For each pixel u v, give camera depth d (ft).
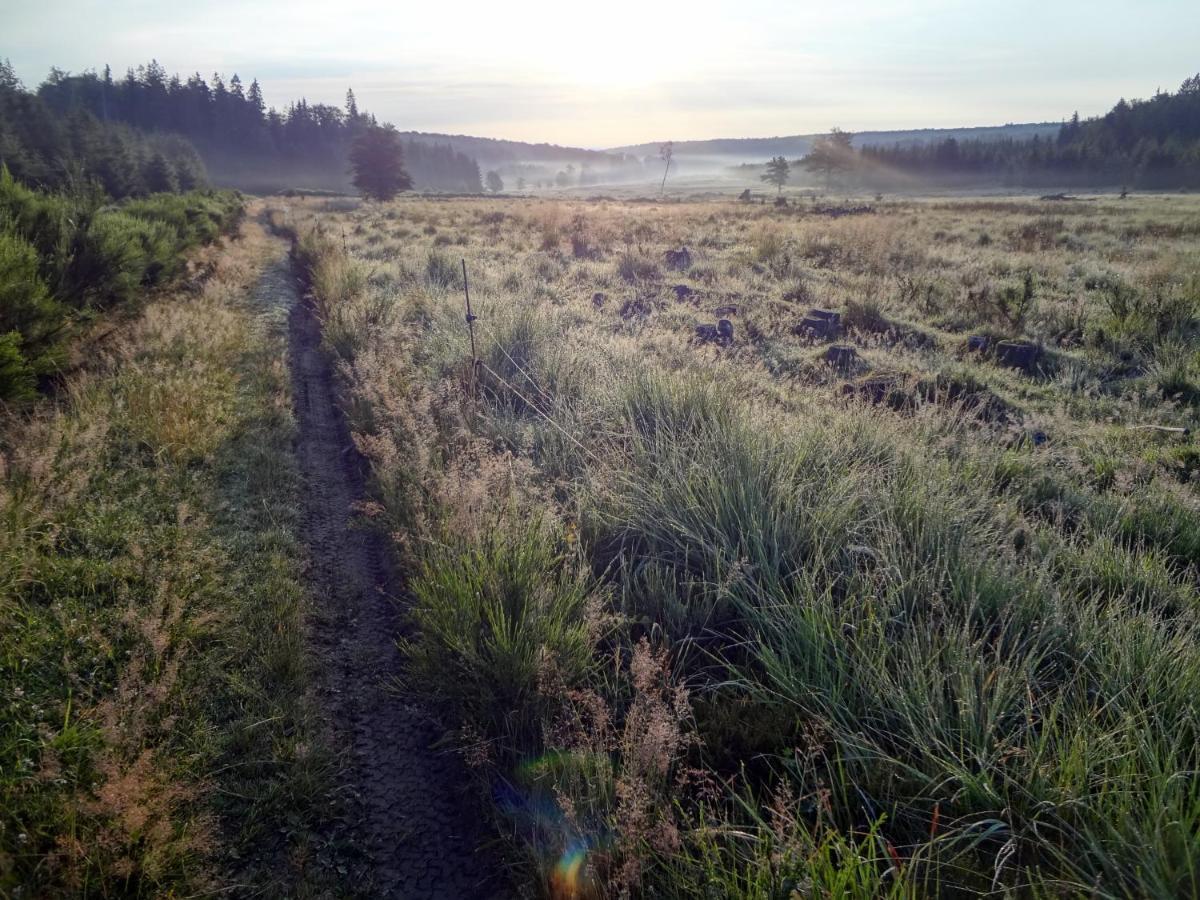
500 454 16.67
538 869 7.51
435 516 13.91
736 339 31.83
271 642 11.28
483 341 25.20
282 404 22.44
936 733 8.69
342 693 10.86
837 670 9.83
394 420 18.56
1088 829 7.02
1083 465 18.49
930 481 14.60
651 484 14.73
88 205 31.78
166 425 18.07
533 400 21.58
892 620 10.37
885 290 43.27
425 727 10.31
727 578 11.75
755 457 14.85
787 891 6.72
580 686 10.04
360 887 7.87
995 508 14.44
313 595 13.19
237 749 9.35
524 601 10.71
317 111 490.90
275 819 8.52
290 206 161.07
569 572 12.30
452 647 10.23
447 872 8.14
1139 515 15.12
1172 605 11.87
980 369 27.32
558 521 13.06
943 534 12.85
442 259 49.62
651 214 109.09
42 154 126.11
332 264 44.27
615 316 36.24
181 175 188.34
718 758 9.14
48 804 7.77
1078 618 10.52
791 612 10.81
